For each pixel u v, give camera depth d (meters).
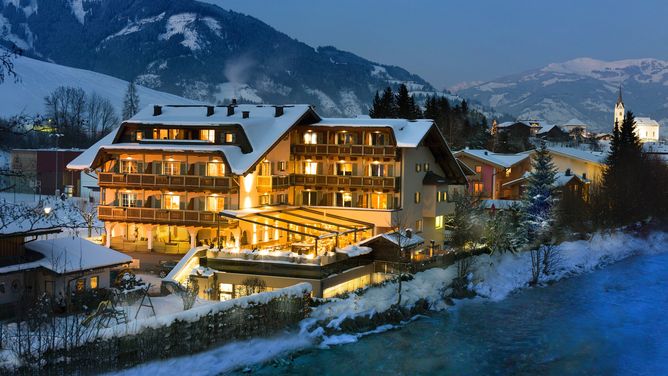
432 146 73.12
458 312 57.38
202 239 62.84
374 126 66.81
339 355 46.16
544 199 80.44
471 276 64.06
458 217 73.44
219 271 53.75
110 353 38.16
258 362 43.66
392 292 56.94
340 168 69.12
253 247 61.50
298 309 49.06
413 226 70.12
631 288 68.56
